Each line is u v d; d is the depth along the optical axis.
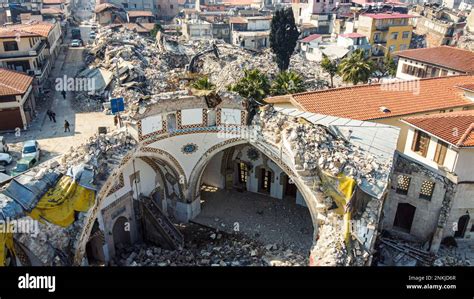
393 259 32.53
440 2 182.12
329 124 34.78
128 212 34.31
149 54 81.19
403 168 34.03
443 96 47.88
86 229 26.08
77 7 192.25
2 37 59.78
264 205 41.47
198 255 33.41
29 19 102.06
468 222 35.03
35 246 23.16
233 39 114.75
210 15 136.12
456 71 62.62
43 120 53.62
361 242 26.23
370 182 28.19
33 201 24.00
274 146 32.84
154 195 38.19
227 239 36.03
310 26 121.31
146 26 119.44
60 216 24.77
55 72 75.94
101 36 89.06
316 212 29.30
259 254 33.50
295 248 34.47
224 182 44.25
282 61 79.56
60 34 99.69
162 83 64.31
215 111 35.28
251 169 42.78
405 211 35.78
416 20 118.81
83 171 26.36
